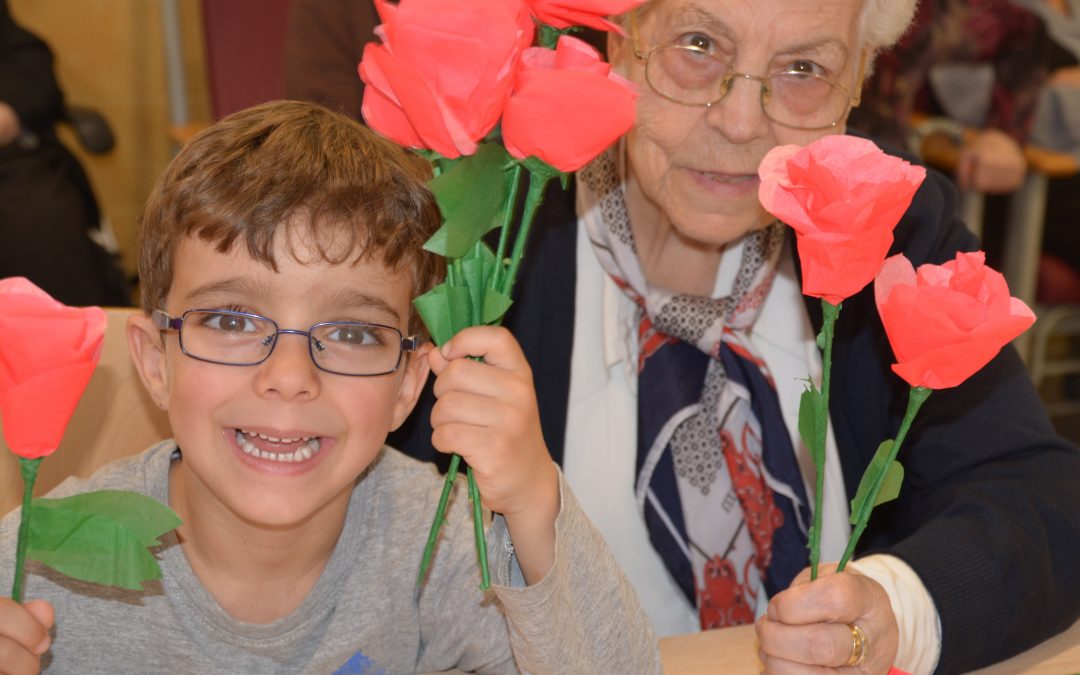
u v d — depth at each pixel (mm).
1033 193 3242
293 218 1022
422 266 1110
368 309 1057
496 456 924
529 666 1044
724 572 1475
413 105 737
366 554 1189
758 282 1428
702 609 1478
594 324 1450
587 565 1037
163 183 1098
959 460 1344
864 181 718
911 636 1072
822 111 1229
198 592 1122
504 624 1157
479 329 909
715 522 1471
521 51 733
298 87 2270
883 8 1244
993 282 756
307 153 1087
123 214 4293
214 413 1025
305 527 1125
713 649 1146
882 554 1151
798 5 1160
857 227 720
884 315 778
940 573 1128
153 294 1101
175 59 3906
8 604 818
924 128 3254
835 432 1459
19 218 2887
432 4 712
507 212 841
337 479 1059
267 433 1018
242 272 1021
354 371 1046
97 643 1116
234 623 1125
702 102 1216
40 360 694
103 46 4141
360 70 790
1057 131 3330
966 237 1498
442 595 1189
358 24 2234
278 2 2797
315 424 1023
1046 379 3939
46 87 3137
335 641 1169
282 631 1142
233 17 2781
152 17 4156
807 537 1470
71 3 4078
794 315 1461
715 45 1201
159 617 1125
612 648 1060
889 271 800
